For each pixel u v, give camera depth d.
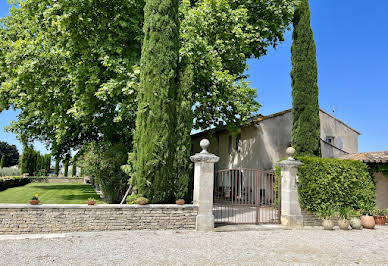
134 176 9.90
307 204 10.84
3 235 7.51
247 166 18.03
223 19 14.51
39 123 19.58
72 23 11.58
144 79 10.22
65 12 11.36
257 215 10.72
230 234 8.82
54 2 11.71
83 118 13.68
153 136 9.67
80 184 32.75
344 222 10.76
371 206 12.25
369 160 12.55
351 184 11.86
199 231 9.03
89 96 12.23
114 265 5.29
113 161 12.69
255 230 9.73
